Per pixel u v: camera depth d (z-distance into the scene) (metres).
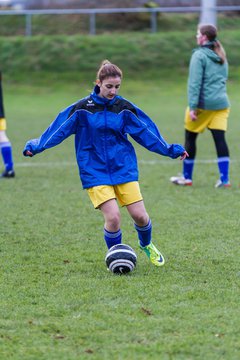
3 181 25.61
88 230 18.02
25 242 16.81
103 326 11.10
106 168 13.87
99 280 13.59
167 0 84.56
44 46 70.88
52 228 18.27
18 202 21.70
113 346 10.36
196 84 22.83
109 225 13.91
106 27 78.50
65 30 78.62
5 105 56.84
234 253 15.62
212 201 21.62
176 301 12.29
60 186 24.56
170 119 46.66
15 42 71.62
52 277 13.86
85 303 12.23
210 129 23.78
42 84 65.62
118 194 14.11
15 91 63.53
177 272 14.12
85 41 71.44
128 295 12.63
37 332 10.92
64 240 16.98
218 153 23.81
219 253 15.61
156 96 59.75
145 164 29.83
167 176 26.66
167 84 64.19
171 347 10.28
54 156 32.22
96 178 13.82
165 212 20.08
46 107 55.84
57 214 19.98
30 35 74.00
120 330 10.95
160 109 52.97
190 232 17.62
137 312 11.73
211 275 13.92
